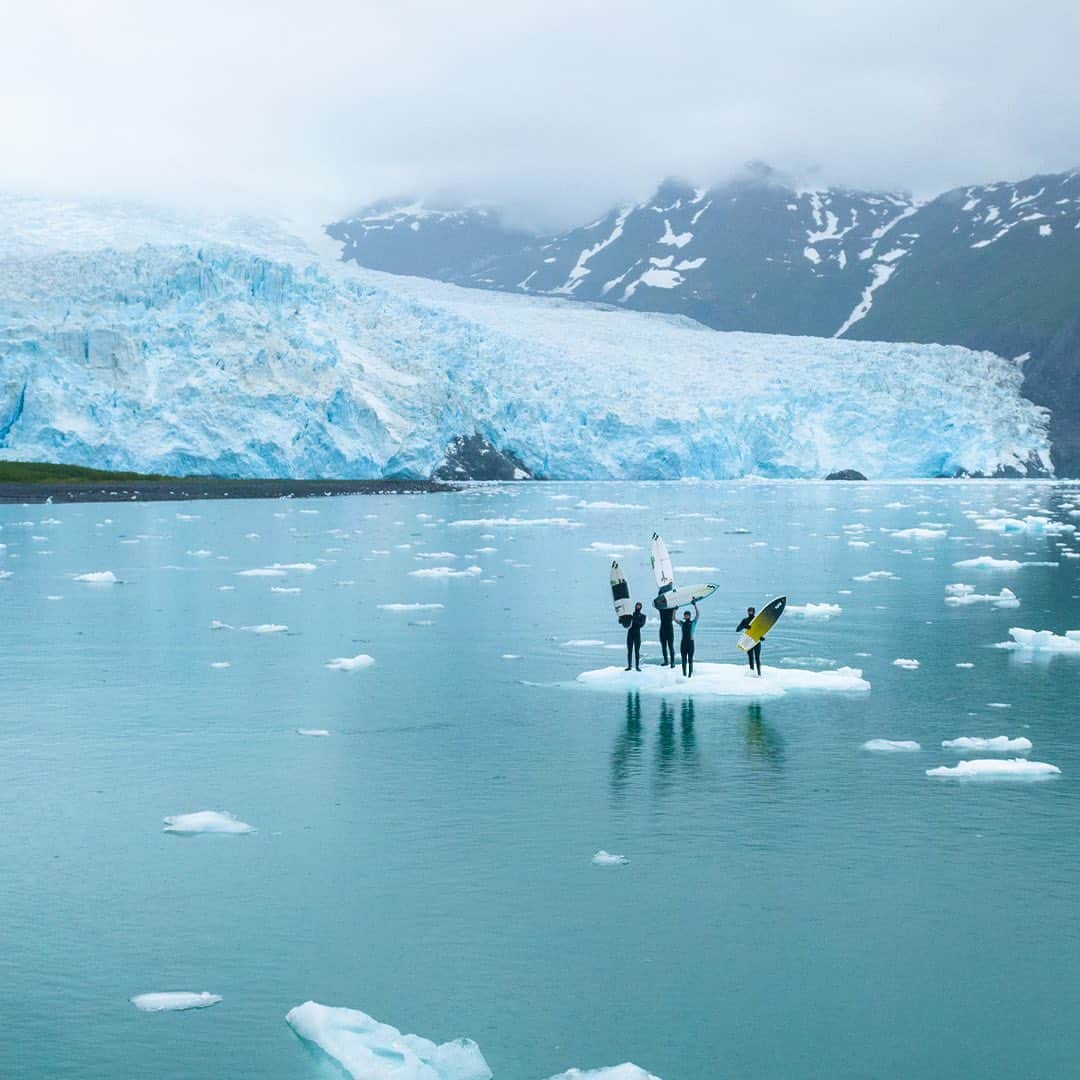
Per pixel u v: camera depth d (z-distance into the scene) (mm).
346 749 21547
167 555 59281
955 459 158875
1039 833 16875
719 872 15523
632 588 46688
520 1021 11945
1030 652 31828
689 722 23641
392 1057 11055
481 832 17000
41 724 23453
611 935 13719
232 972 12875
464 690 26812
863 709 24812
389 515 91562
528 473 148500
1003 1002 12320
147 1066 11109
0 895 14797
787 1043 11578
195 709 24828
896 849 16266
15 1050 11367
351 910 14352
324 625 36719
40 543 65750
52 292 128375
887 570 52969
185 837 16812
